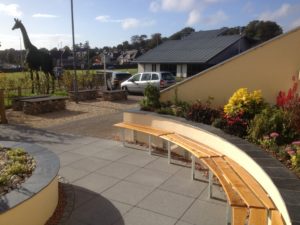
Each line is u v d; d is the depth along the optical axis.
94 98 17.94
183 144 6.37
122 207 4.90
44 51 18.83
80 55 59.00
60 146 8.16
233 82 7.77
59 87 20.39
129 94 21.05
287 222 3.08
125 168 6.55
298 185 3.65
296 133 5.43
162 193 5.39
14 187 4.17
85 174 6.23
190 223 4.45
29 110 12.98
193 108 7.20
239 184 4.31
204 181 5.88
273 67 7.49
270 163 4.38
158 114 7.89
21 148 5.62
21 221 3.75
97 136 9.20
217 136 5.93
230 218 4.45
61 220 4.49
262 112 6.06
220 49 32.50
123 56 72.38
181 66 33.69
